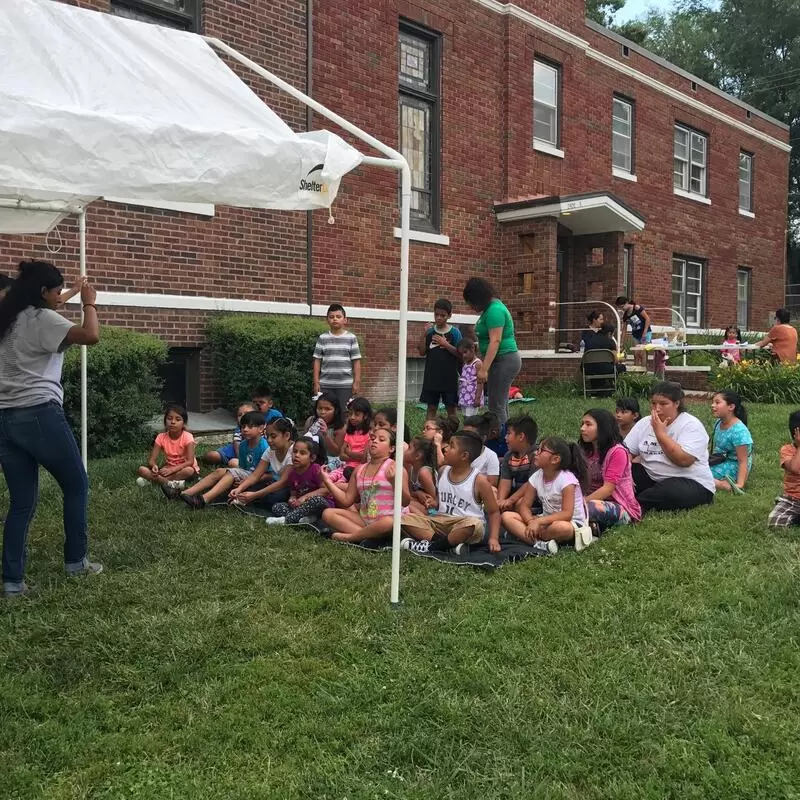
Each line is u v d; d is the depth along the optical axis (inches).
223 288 407.5
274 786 110.3
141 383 329.7
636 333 615.8
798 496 215.9
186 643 149.6
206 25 396.5
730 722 123.6
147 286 378.3
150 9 383.2
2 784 110.0
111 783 111.5
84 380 245.6
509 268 568.7
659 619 159.3
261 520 235.5
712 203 831.7
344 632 155.2
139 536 217.5
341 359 324.2
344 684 135.9
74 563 187.5
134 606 169.3
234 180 156.7
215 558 199.0
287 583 181.5
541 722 124.1
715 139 831.7
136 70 168.4
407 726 123.9
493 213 565.6
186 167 151.6
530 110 588.1
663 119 749.9
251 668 141.2
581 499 211.9
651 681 135.3
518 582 181.3
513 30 570.6
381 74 482.9
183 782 111.2
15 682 136.8
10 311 170.9
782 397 503.8
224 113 170.1
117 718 126.3
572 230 616.7
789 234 1454.2
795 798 106.7
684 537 211.6
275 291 430.9
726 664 141.5
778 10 1366.9
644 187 727.7
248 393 380.2
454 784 111.0
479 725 123.3
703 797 107.6
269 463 254.7
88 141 142.5
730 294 866.8
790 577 177.5
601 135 666.8
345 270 468.8
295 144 162.4
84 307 175.3
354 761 115.6
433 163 529.0
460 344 354.9
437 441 250.4
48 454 175.8
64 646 149.4
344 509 222.7
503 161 571.2
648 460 248.7
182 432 280.2
